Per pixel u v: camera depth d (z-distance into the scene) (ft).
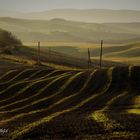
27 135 185.57
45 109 278.26
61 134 183.52
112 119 209.46
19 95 335.88
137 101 284.41
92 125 196.44
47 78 396.37
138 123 197.98
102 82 356.38
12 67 542.98
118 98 298.97
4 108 293.64
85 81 363.56
